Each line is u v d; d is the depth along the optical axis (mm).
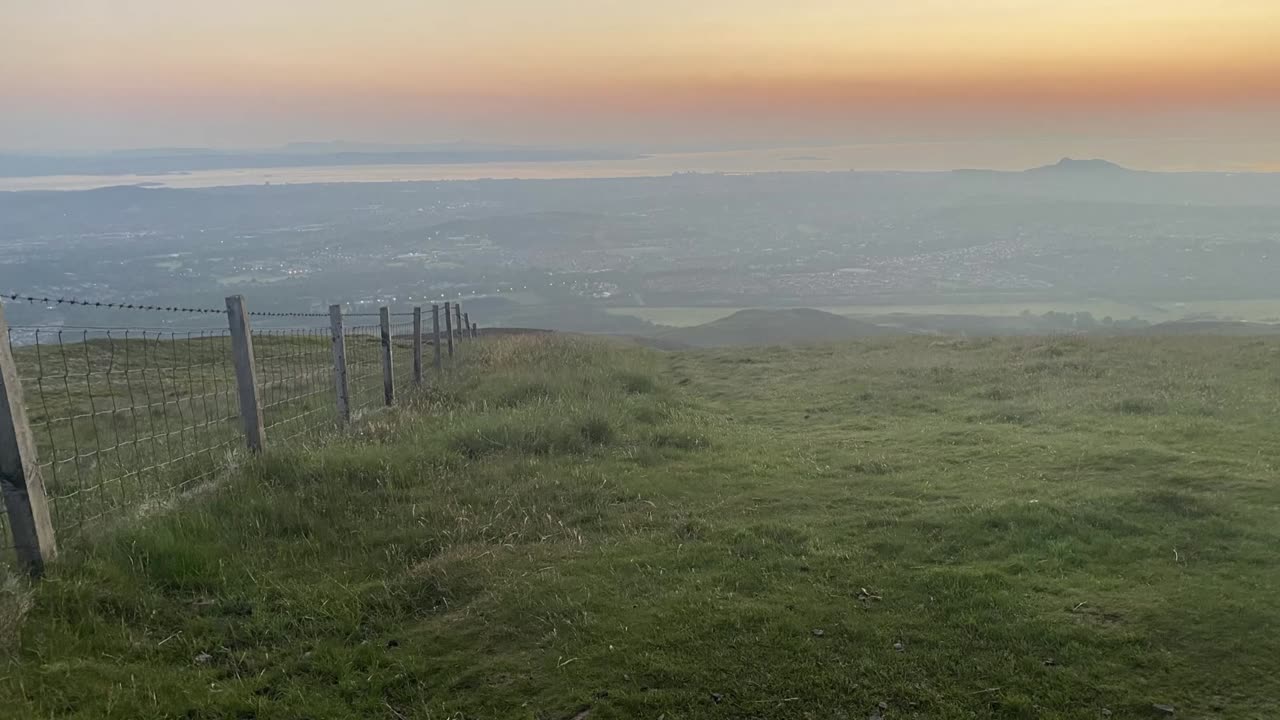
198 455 7312
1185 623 4145
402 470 7047
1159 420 9398
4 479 4449
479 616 4496
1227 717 3443
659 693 3711
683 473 7469
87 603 4344
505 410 9867
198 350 16625
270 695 3818
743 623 4277
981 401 11656
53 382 12562
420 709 3699
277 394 11664
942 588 4633
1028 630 4125
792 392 13312
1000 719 3506
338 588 4828
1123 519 5633
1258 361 13656
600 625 4301
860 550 5289
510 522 6008
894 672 3826
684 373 16281
